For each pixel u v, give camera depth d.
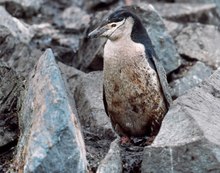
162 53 16.44
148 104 12.43
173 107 11.76
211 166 10.64
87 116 14.15
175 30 18.08
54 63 11.94
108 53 12.34
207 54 17.31
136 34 12.42
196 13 19.80
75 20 20.20
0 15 17.31
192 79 16.00
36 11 20.47
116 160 11.47
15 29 17.45
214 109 11.98
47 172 10.75
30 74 12.93
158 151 10.84
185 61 17.16
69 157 10.84
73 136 10.88
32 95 12.01
